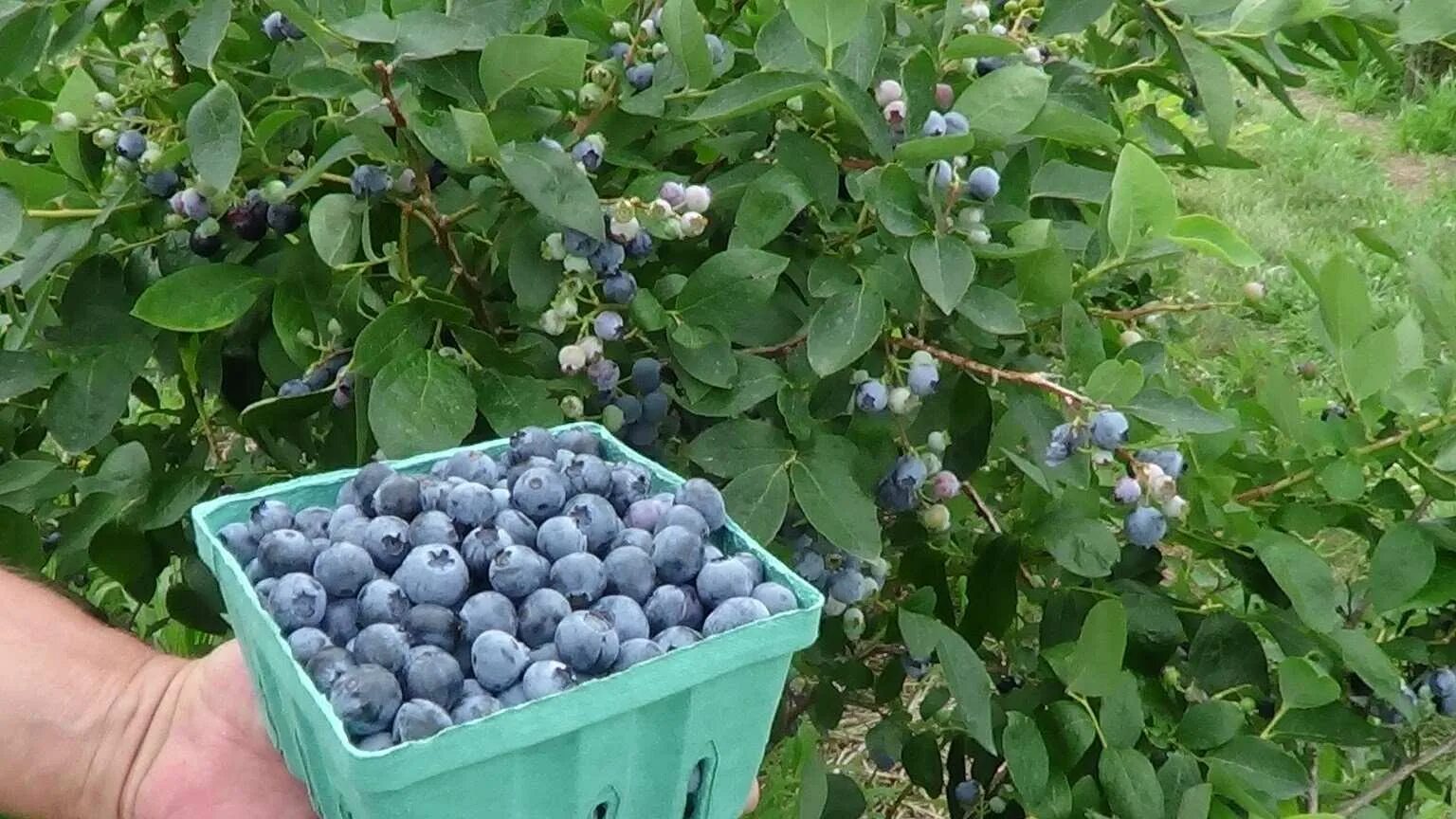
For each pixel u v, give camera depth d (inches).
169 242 55.4
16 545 55.1
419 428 44.3
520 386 48.3
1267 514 59.6
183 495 53.6
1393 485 56.1
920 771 65.1
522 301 48.0
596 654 32.0
